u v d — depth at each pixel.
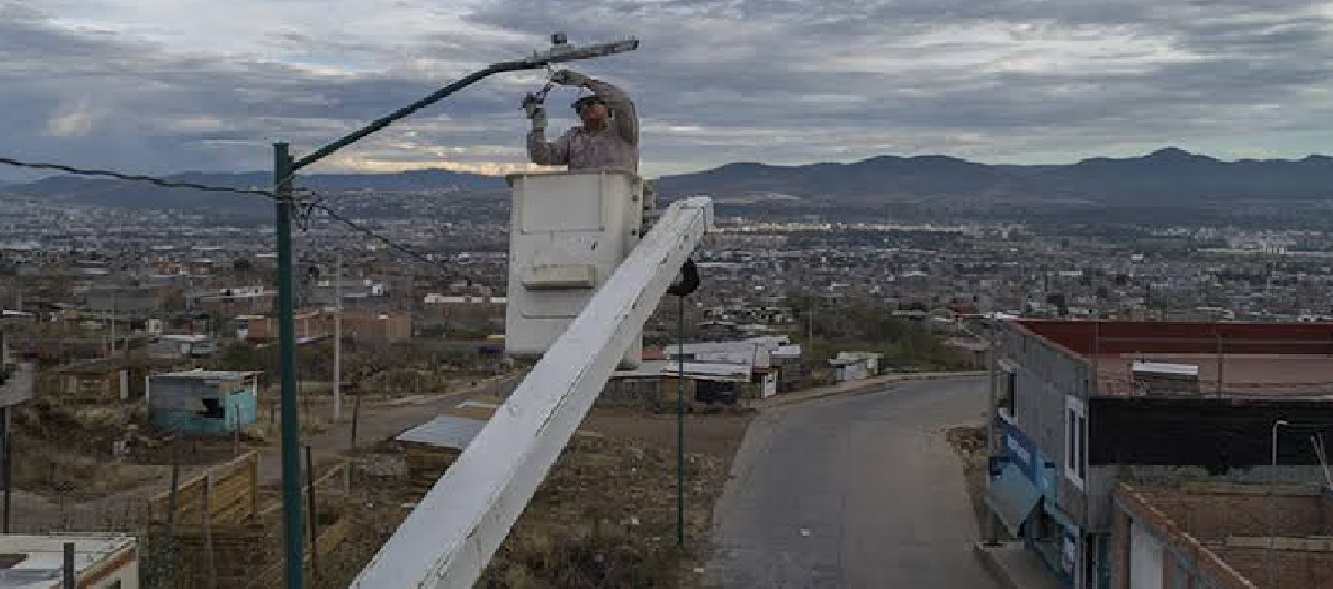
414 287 114.06
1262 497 19.41
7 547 15.34
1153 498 19.44
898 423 50.12
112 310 68.38
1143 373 22.50
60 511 27.33
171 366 48.34
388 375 56.50
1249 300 116.31
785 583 25.88
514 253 8.80
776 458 41.25
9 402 29.77
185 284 109.44
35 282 104.69
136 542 16.06
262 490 29.08
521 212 8.83
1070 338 28.66
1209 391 23.47
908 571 26.89
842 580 26.17
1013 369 27.05
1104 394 21.44
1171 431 20.48
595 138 8.95
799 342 77.31
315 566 21.48
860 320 89.19
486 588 22.86
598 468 37.03
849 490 35.84
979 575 26.55
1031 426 25.20
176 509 21.75
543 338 8.61
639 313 8.07
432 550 6.20
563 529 28.58
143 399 44.41
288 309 8.58
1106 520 20.70
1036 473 24.81
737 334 76.75
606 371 7.65
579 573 25.02
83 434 36.56
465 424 33.91
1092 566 21.98
